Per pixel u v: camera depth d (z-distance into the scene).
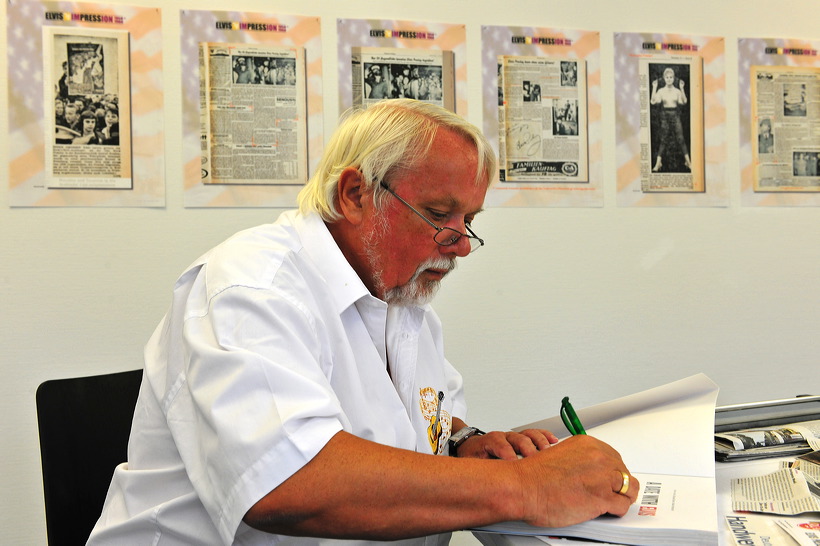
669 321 1.78
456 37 1.65
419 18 1.63
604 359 1.75
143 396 0.88
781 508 0.72
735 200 1.81
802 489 0.75
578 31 1.71
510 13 1.68
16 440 1.44
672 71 1.77
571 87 1.71
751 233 1.82
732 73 1.80
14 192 1.42
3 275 1.42
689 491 0.73
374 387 0.91
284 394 0.69
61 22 1.44
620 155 1.74
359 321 0.93
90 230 1.46
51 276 1.45
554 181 1.71
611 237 1.74
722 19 1.79
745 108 1.81
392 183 0.88
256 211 1.56
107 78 1.47
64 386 1.05
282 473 0.65
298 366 0.73
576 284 1.73
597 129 1.73
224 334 0.74
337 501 0.65
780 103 1.83
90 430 1.06
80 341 1.47
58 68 1.44
